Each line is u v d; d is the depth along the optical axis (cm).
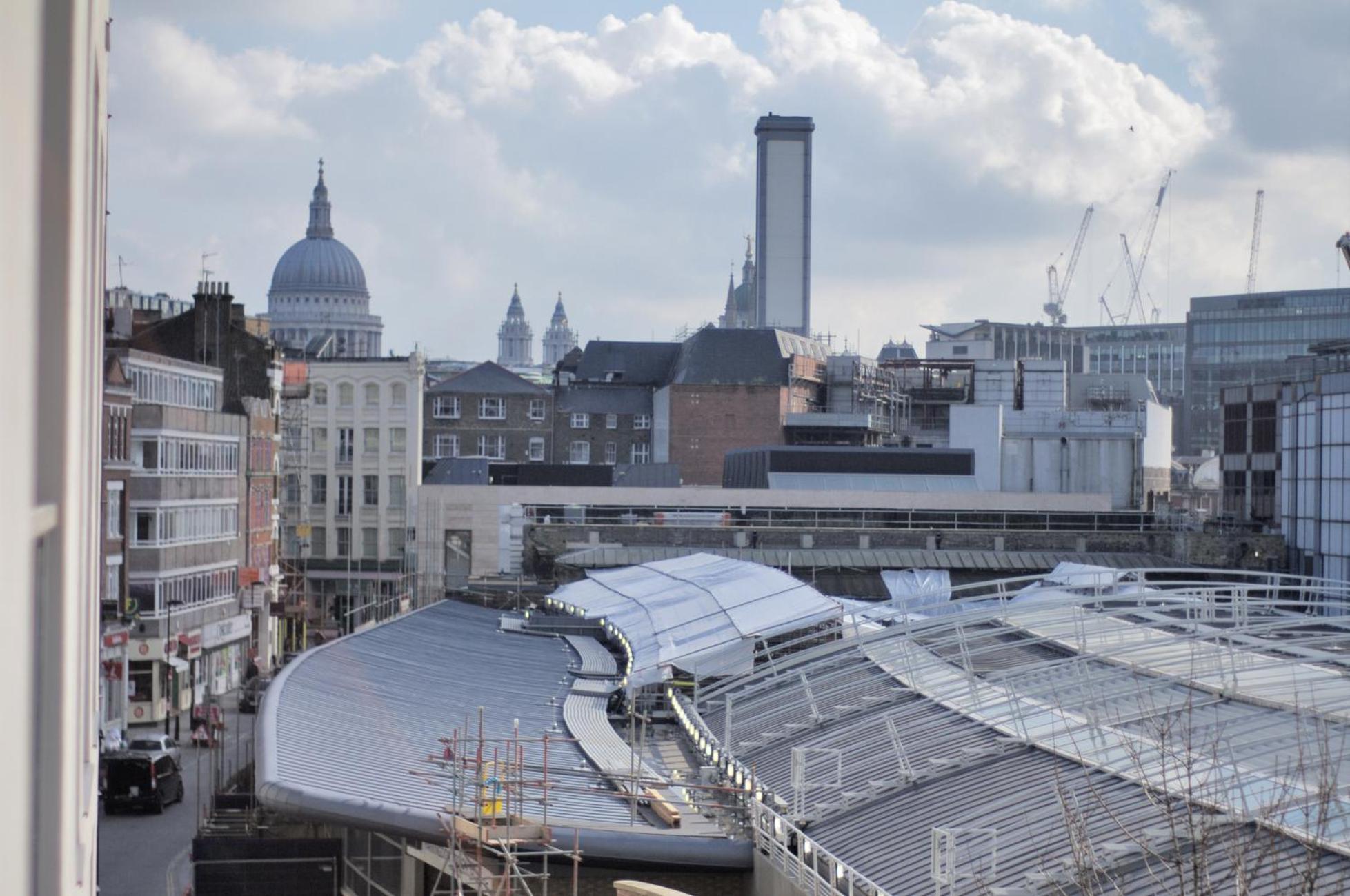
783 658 6378
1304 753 3425
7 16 512
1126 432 15975
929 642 5838
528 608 9038
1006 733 4194
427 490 11800
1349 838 2962
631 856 3619
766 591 6850
